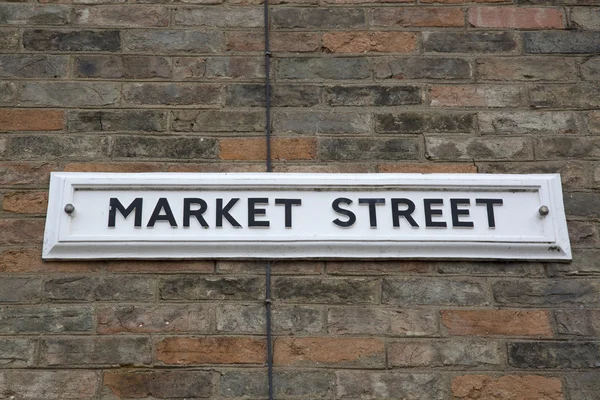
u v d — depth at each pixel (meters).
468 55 2.49
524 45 2.51
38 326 2.09
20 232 2.20
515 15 2.55
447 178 2.27
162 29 2.49
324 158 2.32
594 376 2.08
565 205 2.29
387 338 2.11
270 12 2.53
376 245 2.18
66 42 2.46
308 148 2.34
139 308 2.12
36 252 2.18
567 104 2.43
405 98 2.42
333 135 2.36
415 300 2.15
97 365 2.05
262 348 2.08
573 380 2.07
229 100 2.40
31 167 2.29
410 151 2.34
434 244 2.19
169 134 2.34
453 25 2.53
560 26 2.54
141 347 2.08
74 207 2.21
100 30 2.48
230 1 2.54
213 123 2.36
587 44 2.52
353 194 2.24
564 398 2.05
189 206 2.21
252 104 2.40
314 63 2.46
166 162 2.30
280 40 2.49
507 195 2.27
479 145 2.36
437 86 2.44
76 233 2.18
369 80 2.44
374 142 2.35
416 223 2.21
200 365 2.06
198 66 2.44
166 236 2.17
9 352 2.06
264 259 2.18
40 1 2.52
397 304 2.14
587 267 2.21
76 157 2.30
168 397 2.03
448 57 2.48
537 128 2.39
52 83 2.40
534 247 2.20
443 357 2.09
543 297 2.17
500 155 2.35
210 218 2.20
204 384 2.04
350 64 2.46
